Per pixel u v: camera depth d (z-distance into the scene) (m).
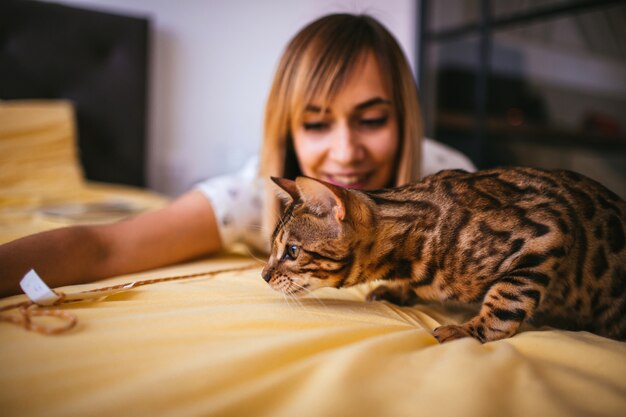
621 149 2.66
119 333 0.76
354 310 1.03
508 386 0.67
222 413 0.59
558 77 2.90
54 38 3.14
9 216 1.87
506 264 1.02
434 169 1.74
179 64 3.56
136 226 1.29
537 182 1.12
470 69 3.35
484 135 3.27
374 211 1.13
